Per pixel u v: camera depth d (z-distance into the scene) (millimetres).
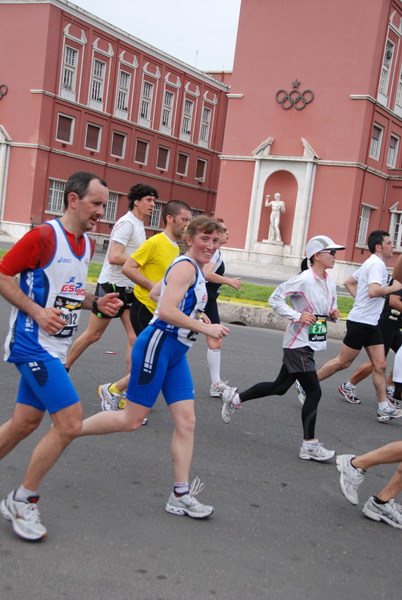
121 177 43219
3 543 3318
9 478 4191
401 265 4184
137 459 4871
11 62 37594
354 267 32156
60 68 37938
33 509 3445
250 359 9508
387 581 3418
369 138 31359
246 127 33156
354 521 4188
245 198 33312
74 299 3531
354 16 30453
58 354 3477
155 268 5762
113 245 6164
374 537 3969
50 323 3320
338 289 28578
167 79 45312
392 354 11617
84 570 3146
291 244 32125
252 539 3734
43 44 36688
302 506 4348
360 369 7598
